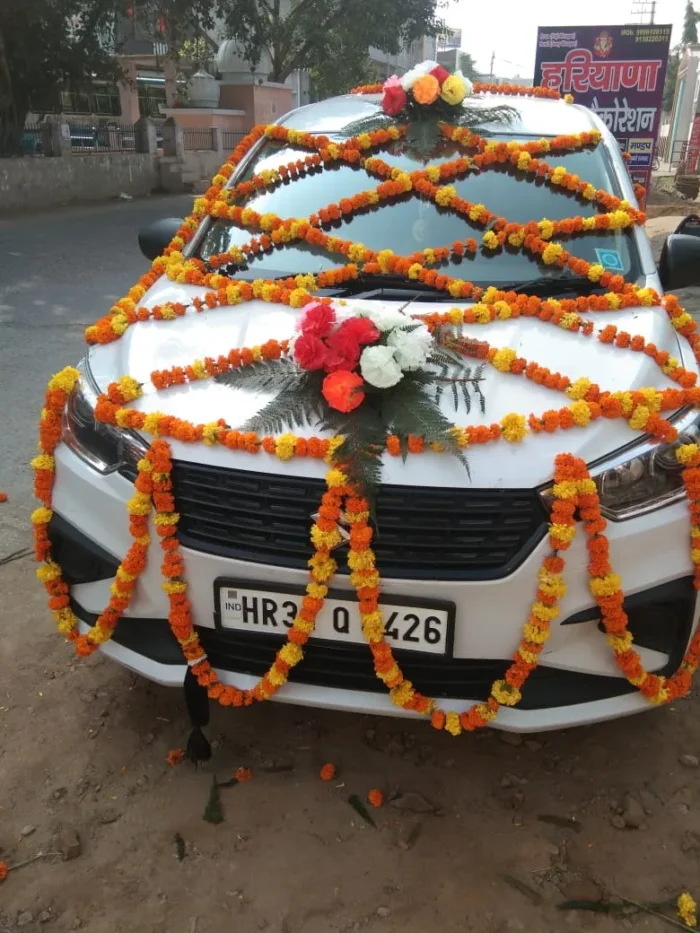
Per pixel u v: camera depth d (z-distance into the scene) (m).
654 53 12.62
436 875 2.20
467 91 3.43
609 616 2.10
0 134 16.62
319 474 2.09
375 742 2.67
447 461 2.07
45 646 3.11
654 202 18.92
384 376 2.12
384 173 3.28
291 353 2.44
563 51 12.97
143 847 2.28
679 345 2.64
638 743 2.67
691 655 2.32
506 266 2.98
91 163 17.98
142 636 2.49
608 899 2.13
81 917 2.08
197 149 21.45
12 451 4.70
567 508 2.01
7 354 6.56
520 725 2.21
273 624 2.21
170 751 2.61
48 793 2.45
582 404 2.15
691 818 2.38
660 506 2.14
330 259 3.06
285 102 24.61
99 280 9.52
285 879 2.19
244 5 20.00
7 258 10.65
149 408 2.31
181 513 2.23
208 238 3.30
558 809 2.41
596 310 2.71
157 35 19.47
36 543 2.53
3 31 16.02
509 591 2.08
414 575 2.08
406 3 21.09
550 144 3.36
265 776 2.52
